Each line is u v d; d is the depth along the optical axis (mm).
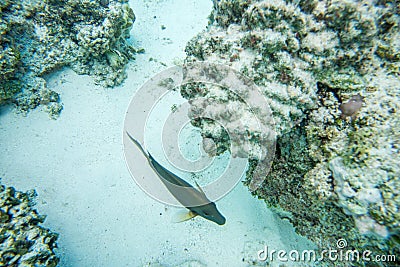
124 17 5555
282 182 3086
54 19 5000
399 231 1965
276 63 2453
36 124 4809
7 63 4320
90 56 5398
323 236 3086
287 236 3660
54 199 4188
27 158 4492
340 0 2162
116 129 5008
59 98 5168
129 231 3949
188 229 3908
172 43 6395
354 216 2158
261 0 2455
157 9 7020
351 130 2375
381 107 2283
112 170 4539
